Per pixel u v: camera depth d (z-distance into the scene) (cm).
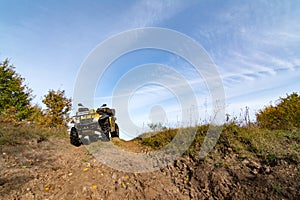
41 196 381
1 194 376
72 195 378
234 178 412
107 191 391
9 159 523
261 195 358
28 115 1606
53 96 1795
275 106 777
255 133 559
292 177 373
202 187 417
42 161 539
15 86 1666
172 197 396
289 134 562
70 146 699
